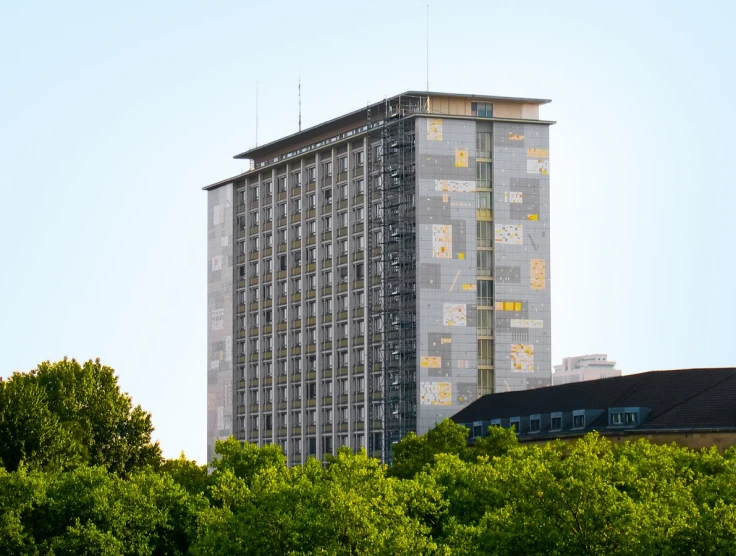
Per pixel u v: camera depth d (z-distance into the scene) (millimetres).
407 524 106938
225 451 151375
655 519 91625
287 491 116062
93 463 174375
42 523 128500
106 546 123188
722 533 88562
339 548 104938
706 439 153625
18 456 157875
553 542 94188
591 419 170500
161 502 131500
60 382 180125
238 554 112688
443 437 164500
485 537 98812
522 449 132000
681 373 167625
